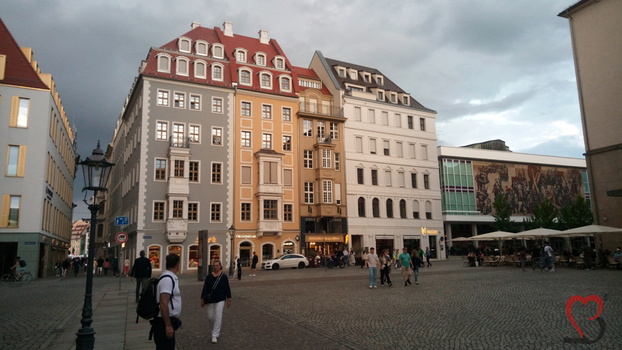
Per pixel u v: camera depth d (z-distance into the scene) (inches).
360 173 2076.8
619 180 1405.0
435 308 528.1
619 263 1120.8
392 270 1387.8
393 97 2330.2
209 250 1658.5
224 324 458.6
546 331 377.7
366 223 2033.7
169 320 226.7
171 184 1596.9
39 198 1338.6
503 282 850.1
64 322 490.6
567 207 2319.1
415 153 2265.0
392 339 363.9
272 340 374.6
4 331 435.8
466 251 2628.0
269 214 1768.0
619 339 340.8
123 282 1185.4
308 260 1743.4
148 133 1622.8
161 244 1581.0
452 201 2564.0
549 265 1180.5
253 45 2068.2
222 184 1716.3
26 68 1398.9
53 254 1727.4
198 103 1734.7
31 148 1349.7
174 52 1744.6
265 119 1863.9
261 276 1278.3
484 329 392.8
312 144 1966.0
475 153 2701.8
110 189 2815.0
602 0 1477.6
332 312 521.3
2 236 1280.8
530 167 2888.8
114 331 437.7
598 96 1480.1
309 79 2129.7
